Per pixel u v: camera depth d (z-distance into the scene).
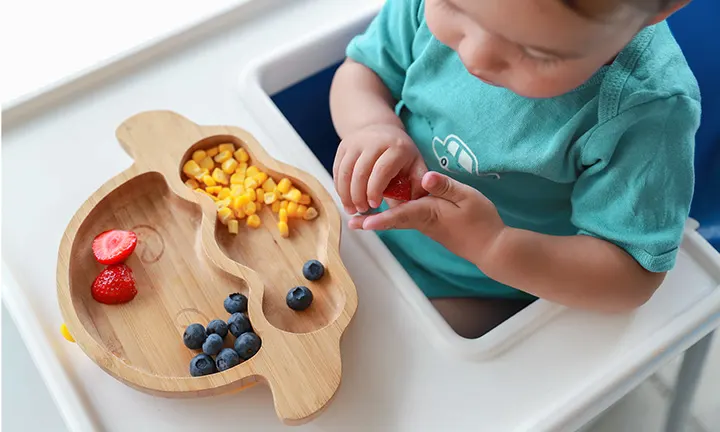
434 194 0.77
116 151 0.91
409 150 0.86
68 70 1.14
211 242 0.80
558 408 0.75
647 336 0.80
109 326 0.78
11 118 0.92
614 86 0.77
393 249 1.03
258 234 0.85
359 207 0.85
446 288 1.00
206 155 0.88
